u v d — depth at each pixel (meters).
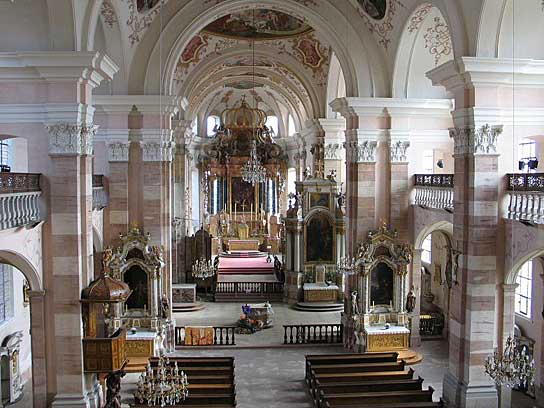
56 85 13.15
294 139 38.62
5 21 13.21
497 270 14.39
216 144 41.22
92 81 13.69
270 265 34.38
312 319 25.48
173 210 29.86
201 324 24.55
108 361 13.41
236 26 25.22
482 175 14.21
